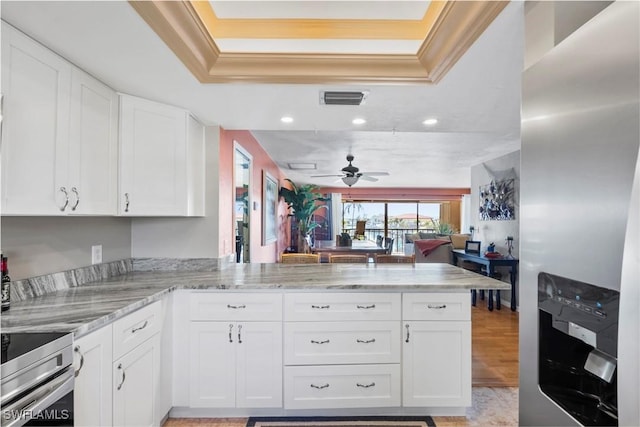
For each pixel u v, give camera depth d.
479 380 2.70
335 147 4.77
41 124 1.48
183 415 2.19
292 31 1.90
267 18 1.86
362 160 5.73
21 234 1.72
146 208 2.19
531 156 0.95
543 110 0.90
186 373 2.14
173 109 2.33
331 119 2.64
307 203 7.78
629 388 0.63
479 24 1.36
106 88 1.95
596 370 0.81
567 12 1.01
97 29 1.39
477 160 5.64
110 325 1.52
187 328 2.14
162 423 2.08
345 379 2.13
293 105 2.30
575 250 0.78
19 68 1.37
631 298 0.62
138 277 2.39
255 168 4.45
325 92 2.06
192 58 1.69
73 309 1.56
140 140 2.16
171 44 1.52
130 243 2.74
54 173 1.55
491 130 2.95
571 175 0.80
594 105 0.73
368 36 1.90
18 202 1.37
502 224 5.19
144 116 2.18
